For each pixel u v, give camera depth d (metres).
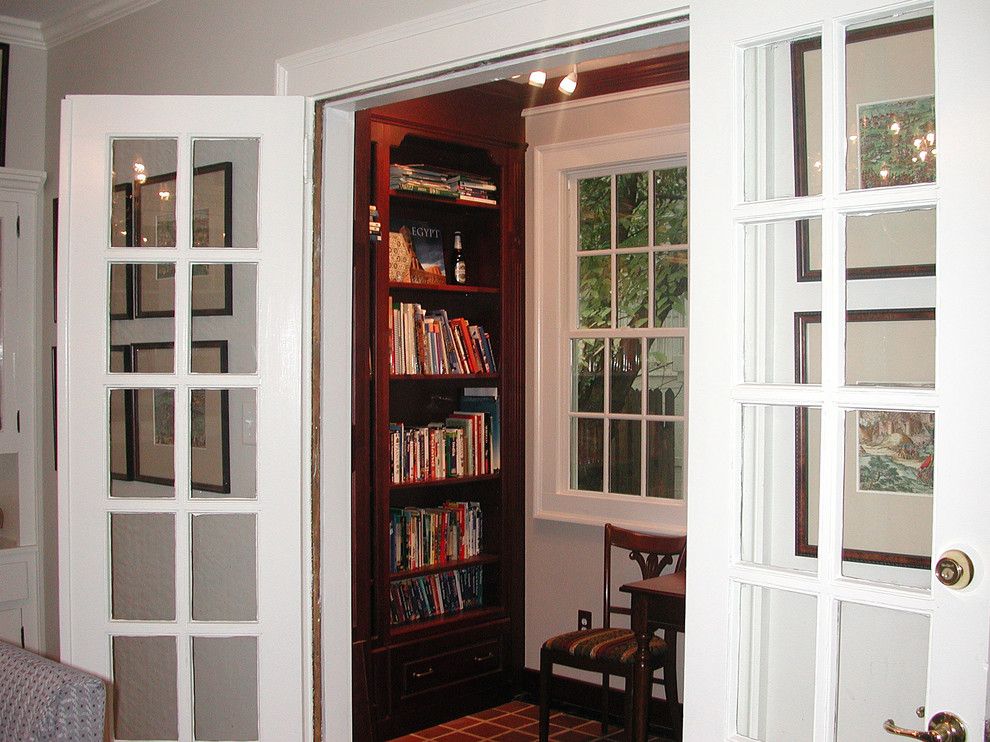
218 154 2.69
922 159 1.67
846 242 1.76
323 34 2.71
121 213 2.70
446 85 2.52
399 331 4.36
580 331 4.60
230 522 2.70
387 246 4.18
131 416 2.71
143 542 2.71
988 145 1.55
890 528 1.71
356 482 3.99
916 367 1.68
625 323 4.49
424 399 4.72
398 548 4.38
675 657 3.72
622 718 4.38
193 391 2.70
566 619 4.61
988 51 1.55
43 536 4.14
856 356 1.75
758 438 1.88
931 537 1.67
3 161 4.03
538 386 4.71
